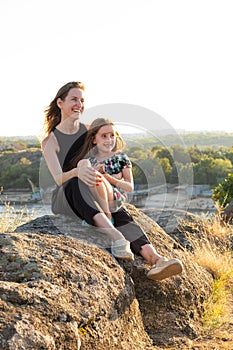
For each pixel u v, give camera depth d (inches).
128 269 199.0
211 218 387.9
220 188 531.8
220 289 247.3
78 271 173.5
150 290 201.5
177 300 209.5
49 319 149.3
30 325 142.7
